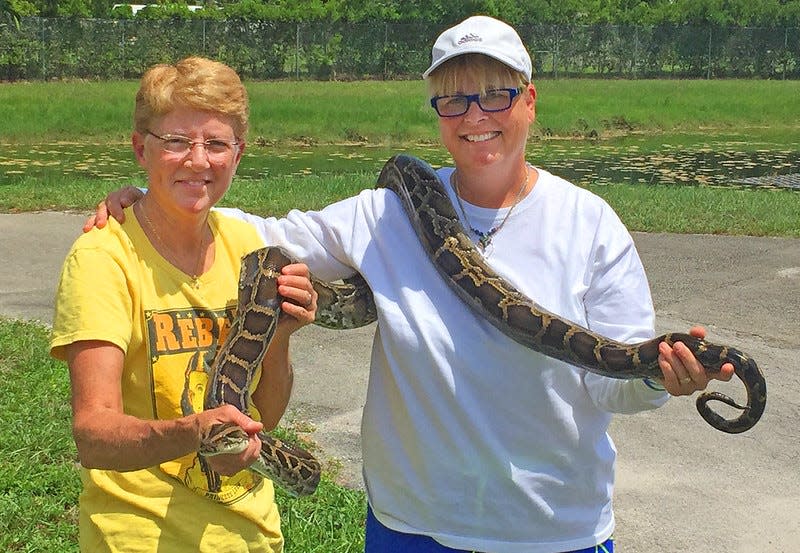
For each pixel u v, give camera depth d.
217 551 1.59
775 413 3.21
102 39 16.36
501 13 20.78
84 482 1.61
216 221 1.70
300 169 9.16
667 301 4.32
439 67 1.71
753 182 8.56
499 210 1.76
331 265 1.84
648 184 8.32
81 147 10.45
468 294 1.70
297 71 17.78
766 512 2.62
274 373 1.73
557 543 1.71
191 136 1.56
